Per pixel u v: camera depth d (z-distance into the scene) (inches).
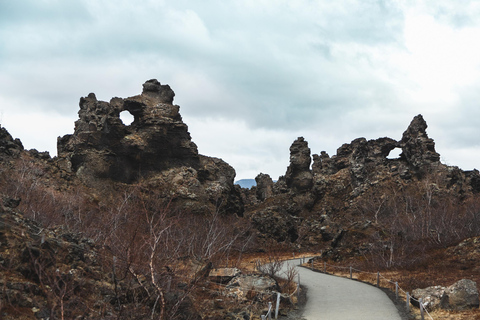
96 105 3115.2
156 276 386.3
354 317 703.7
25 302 383.6
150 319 376.5
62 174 2664.9
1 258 426.9
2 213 535.8
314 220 3597.4
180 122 3275.1
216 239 1348.4
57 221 1228.5
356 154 4030.5
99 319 358.9
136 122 3265.3
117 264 437.7
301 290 1039.6
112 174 2878.9
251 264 1738.4
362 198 3577.8
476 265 1304.1
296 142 4138.8
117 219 886.4
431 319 628.7
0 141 2581.2
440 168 3516.2
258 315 663.1
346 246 1978.3
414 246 1748.3
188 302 481.4
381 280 1209.4
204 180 3206.2
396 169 3823.8
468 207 2303.2
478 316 645.3
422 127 3848.4
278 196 4087.1
